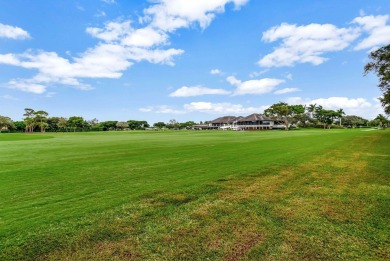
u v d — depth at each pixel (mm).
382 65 30422
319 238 4441
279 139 31656
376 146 20391
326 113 144125
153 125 179750
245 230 4789
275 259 3820
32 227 4980
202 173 9992
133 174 9938
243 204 6250
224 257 3885
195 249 4125
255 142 26359
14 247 4219
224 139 33125
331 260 3789
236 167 11211
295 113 143750
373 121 163250
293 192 7223
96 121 166000
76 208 6047
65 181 8820
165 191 7457
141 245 4270
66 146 23578
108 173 10172
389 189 7426
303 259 3822
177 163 12539
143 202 6465
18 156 15766
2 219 5379
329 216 5410
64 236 4594
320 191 7289
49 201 6590
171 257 3898
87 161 13406
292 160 13117
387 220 5172
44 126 131000
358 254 3939
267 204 6227
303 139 31016
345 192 7160
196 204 6285
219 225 5027
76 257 3920
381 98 36094
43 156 15711
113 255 3967
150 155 15750
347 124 171625
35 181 8828
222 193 7195
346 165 11570
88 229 4883
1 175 9867
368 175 9383
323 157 14188
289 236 4531
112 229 4875
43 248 4188
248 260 3809
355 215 5445
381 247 4129
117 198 6816
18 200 6684
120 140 33719
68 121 141375
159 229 4871
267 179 8859
